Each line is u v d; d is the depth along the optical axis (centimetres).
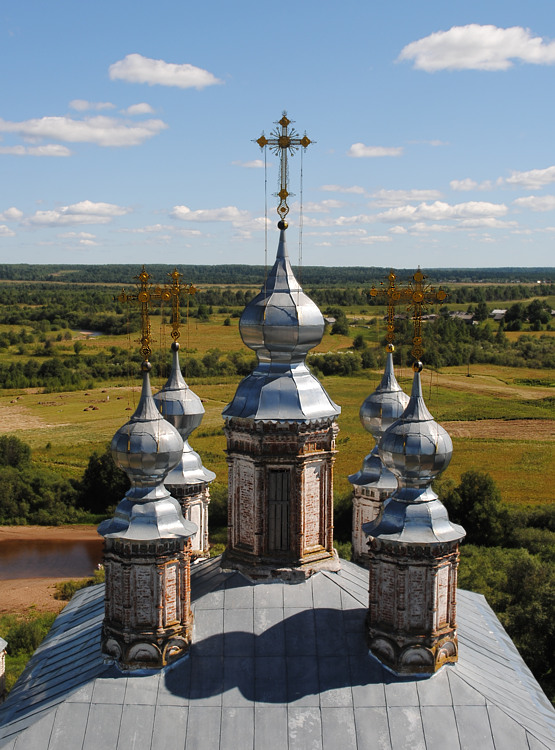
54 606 6356
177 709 1961
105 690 2006
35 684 2255
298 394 2288
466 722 1936
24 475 9156
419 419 2106
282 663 2078
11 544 8019
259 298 2331
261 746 1881
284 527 2342
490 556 6328
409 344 13212
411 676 2058
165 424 2119
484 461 10150
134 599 2073
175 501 2169
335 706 1970
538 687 2347
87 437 11638
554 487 9050
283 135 2366
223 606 2236
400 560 2064
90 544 8031
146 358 2131
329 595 2278
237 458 2359
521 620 4194
